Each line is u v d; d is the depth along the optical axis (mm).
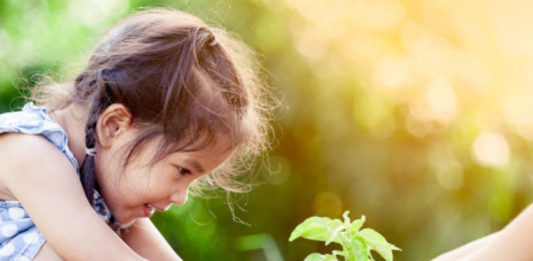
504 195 3541
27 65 3299
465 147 3494
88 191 1409
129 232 1654
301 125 3748
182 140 1398
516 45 3428
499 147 3453
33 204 1356
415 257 3604
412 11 3502
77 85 1520
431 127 3539
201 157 1428
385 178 3615
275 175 3953
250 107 1541
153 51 1447
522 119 3453
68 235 1331
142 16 1562
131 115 1416
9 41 3529
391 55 3516
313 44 3629
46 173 1371
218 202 3887
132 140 1407
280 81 3664
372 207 3639
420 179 3568
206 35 1511
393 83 3508
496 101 3445
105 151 1432
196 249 3721
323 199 3889
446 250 3553
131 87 1420
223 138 1440
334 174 3760
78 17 3598
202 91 1432
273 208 4023
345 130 3670
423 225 3598
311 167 3875
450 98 3453
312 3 3604
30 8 3689
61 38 3510
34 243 1381
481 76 3424
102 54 1494
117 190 1434
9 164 1378
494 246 1186
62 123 1491
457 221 3527
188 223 3670
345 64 3588
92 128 1426
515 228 1166
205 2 3564
